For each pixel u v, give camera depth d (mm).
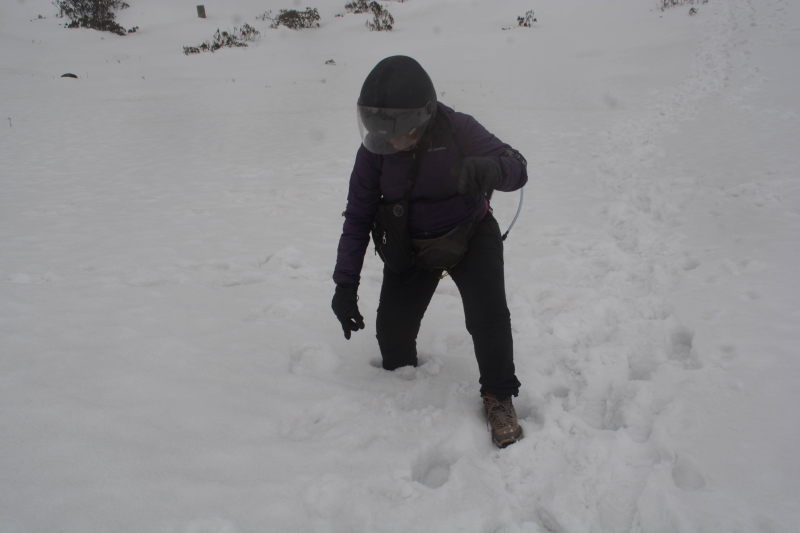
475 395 2895
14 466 2250
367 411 2764
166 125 12500
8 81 16953
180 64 21234
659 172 7180
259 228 5984
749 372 2893
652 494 2148
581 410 2814
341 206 6820
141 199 7277
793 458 2301
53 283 4387
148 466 2301
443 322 3701
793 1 19953
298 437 2588
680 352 3311
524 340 3459
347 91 16031
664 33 19734
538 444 2490
